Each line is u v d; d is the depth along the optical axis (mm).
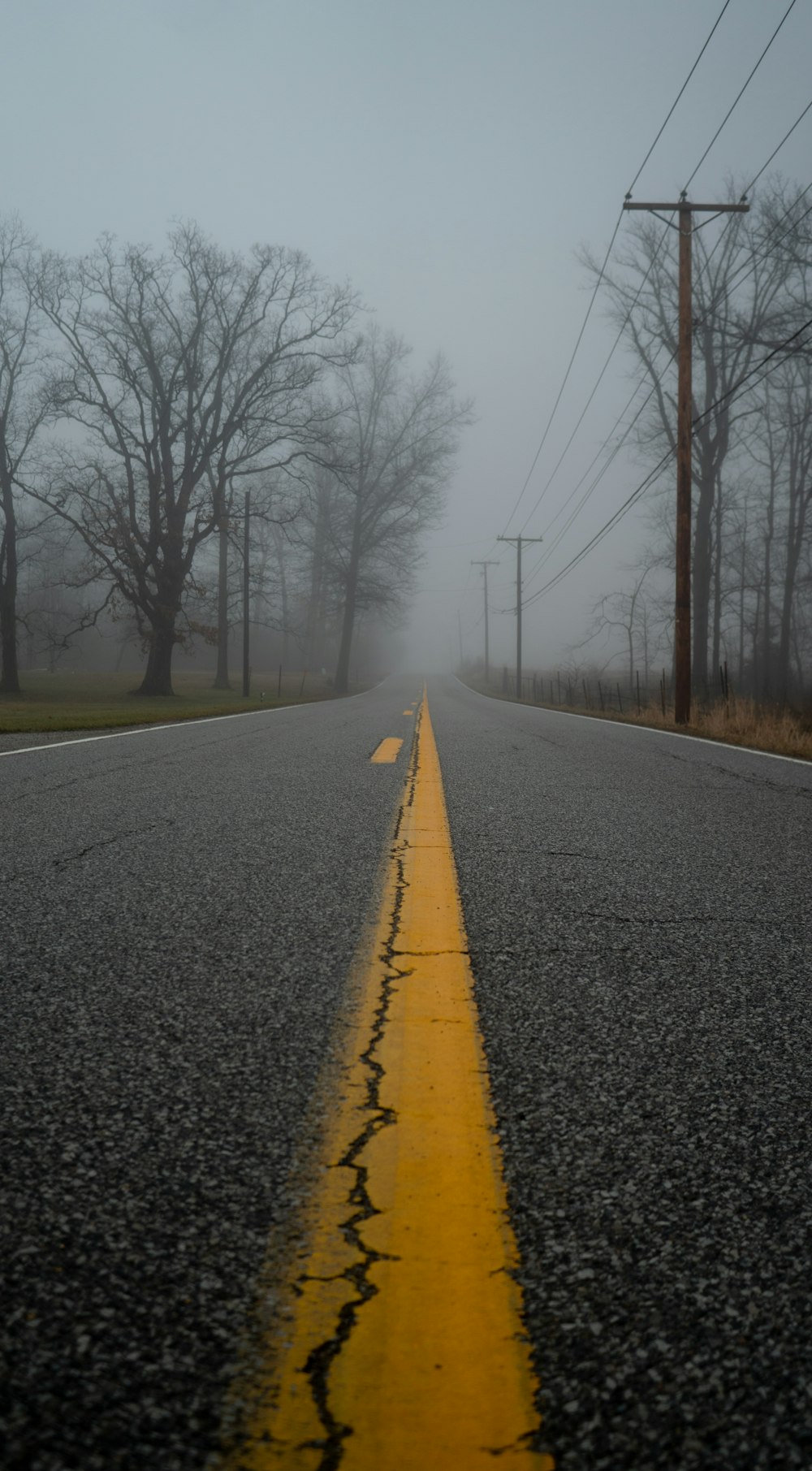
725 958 2635
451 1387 938
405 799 5840
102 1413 891
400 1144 1476
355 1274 1130
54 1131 1508
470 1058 1860
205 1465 830
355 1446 855
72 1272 1118
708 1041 1985
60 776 6879
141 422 33562
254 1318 1041
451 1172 1390
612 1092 1709
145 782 6539
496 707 26609
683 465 18688
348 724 14969
